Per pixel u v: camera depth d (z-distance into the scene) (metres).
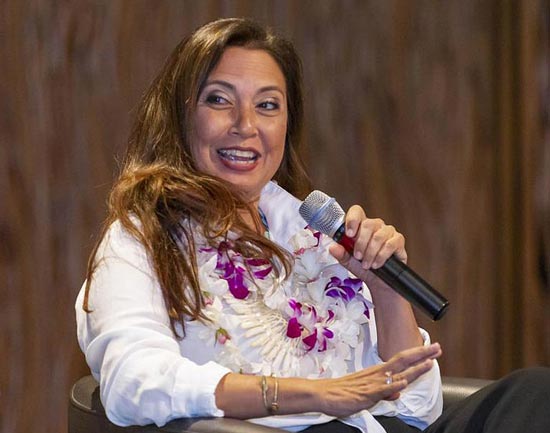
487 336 8.82
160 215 5.13
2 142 7.77
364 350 5.54
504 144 8.67
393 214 8.63
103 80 8.00
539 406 4.43
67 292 7.97
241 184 5.43
